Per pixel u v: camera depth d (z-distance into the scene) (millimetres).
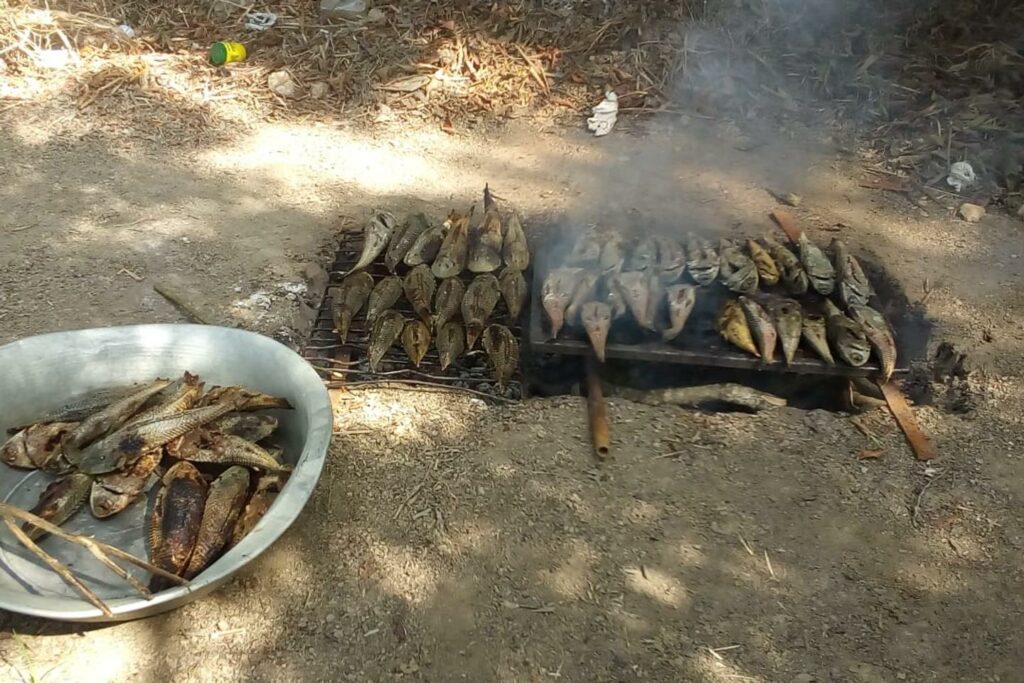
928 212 2311
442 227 2020
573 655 1237
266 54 2918
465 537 1390
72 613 1089
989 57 2854
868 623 1296
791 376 1836
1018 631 1294
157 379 1476
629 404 1680
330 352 1771
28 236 2090
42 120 2576
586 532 1407
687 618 1291
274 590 1299
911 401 1744
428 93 2801
